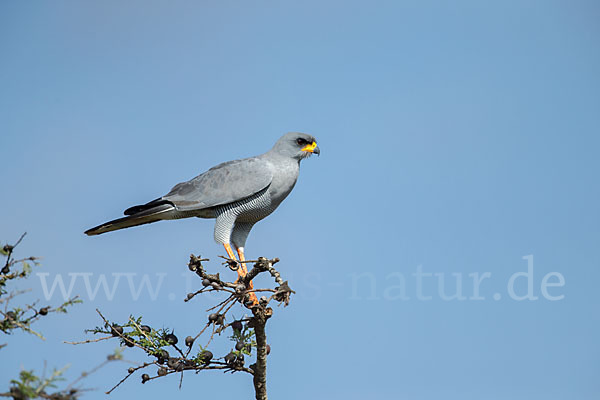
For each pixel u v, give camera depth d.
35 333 7.07
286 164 13.54
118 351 6.15
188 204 13.24
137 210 13.48
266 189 13.38
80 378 6.26
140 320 9.59
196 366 9.62
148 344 9.40
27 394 6.02
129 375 9.45
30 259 7.48
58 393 6.22
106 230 13.57
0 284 7.36
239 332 9.85
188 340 9.62
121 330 9.40
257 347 9.94
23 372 6.14
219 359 9.83
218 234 13.34
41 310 7.29
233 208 13.36
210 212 13.56
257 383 10.16
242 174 13.22
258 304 9.66
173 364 9.50
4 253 7.30
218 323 9.52
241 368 9.98
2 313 7.12
